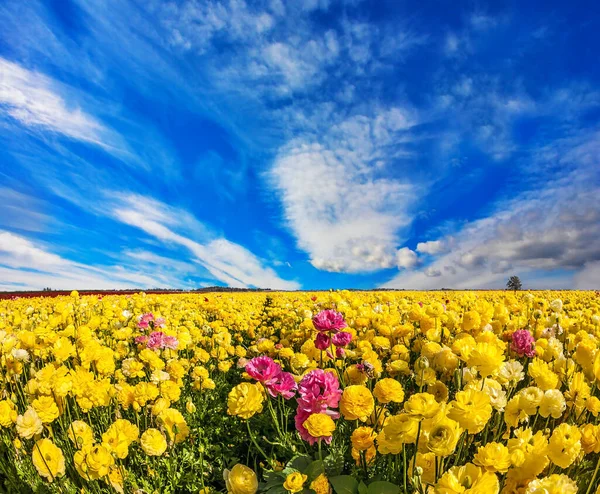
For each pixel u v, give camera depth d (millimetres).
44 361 4016
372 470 2295
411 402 1464
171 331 4984
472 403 1492
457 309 6043
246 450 3211
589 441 1741
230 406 2311
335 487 1777
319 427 1904
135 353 5039
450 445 1400
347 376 2857
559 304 4660
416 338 4070
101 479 2490
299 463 2207
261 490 1992
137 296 9414
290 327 6668
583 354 2697
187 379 4629
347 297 6605
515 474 1529
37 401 2289
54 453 2225
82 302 7820
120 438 2166
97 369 3219
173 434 2609
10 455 2744
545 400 1905
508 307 5949
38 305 11633
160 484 2490
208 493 2445
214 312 8688
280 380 2443
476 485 1249
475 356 1983
